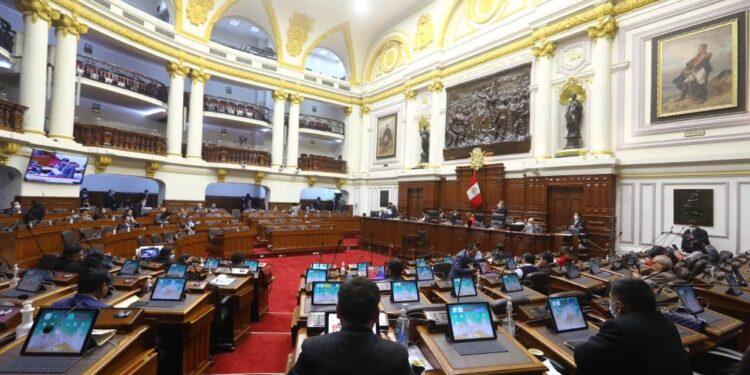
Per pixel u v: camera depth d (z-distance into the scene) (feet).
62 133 36.42
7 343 7.76
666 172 29.12
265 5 57.00
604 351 6.66
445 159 49.03
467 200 44.39
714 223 26.55
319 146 75.20
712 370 10.03
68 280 12.93
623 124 31.73
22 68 33.50
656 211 29.53
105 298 11.12
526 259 19.49
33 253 21.38
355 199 66.69
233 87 67.21
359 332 5.28
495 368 6.97
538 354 7.98
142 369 7.93
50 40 45.68
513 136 40.40
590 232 32.09
